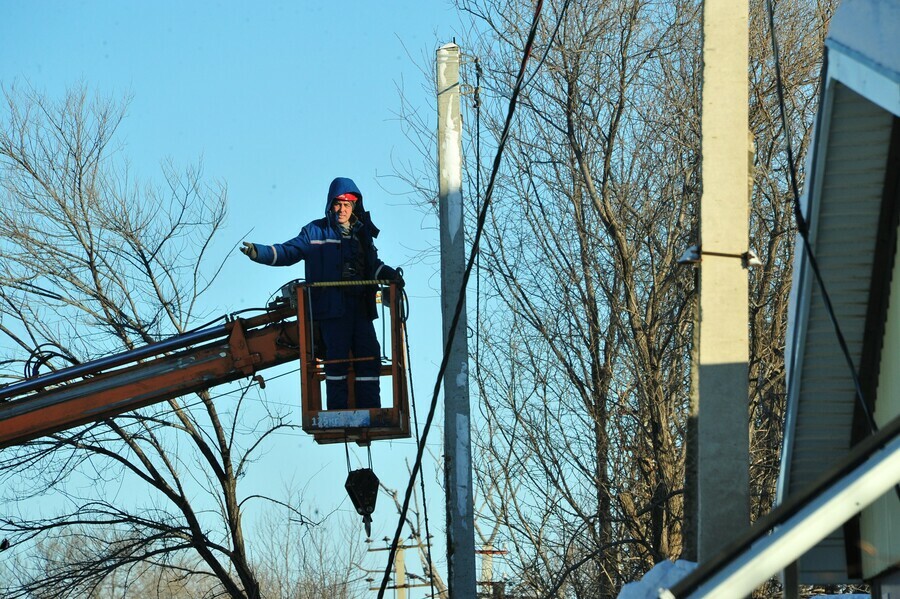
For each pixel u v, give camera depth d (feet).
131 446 108.58
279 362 69.56
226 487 109.09
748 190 40.01
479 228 55.72
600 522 89.51
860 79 32.78
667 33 102.68
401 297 67.67
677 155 100.27
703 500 38.55
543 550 91.25
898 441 23.32
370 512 67.56
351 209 68.23
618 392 94.53
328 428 64.75
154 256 113.29
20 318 110.11
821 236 38.17
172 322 113.60
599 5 100.73
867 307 38.78
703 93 40.57
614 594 86.07
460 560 58.44
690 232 96.84
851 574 41.32
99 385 70.54
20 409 70.44
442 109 63.82
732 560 25.45
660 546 82.07
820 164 36.83
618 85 101.24
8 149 110.32
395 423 64.95
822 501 23.26
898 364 37.58
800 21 104.17
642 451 90.89
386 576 53.26
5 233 110.11
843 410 40.32
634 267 96.53
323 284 66.08
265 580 164.55
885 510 38.32
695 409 43.01
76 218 111.86
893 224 37.32
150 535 109.09
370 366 67.31
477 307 77.10
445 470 59.52
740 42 40.63
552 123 101.50
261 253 65.98
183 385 70.08
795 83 102.01
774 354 92.27
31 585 103.30
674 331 90.94
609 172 98.22
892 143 35.88
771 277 98.73
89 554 117.08
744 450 38.70
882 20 32.58
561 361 94.43
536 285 99.25
